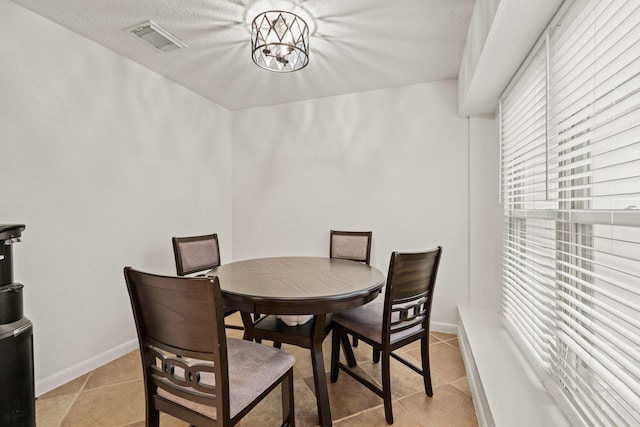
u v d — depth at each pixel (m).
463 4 1.75
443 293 2.80
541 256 1.52
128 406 1.71
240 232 3.62
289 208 3.39
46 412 1.66
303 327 1.72
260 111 3.51
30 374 1.34
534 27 1.41
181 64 2.50
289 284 1.61
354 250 2.71
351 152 3.12
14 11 1.74
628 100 0.88
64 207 1.99
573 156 1.20
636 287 0.93
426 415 1.62
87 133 2.12
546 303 1.44
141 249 2.53
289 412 1.34
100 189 2.21
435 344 2.51
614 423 0.92
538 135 1.63
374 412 1.65
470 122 2.68
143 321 1.14
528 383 1.49
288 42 1.84
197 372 1.03
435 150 2.82
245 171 3.59
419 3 1.74
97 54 2.18
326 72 2.62
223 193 3.53
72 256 2.04
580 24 1.13
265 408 1.69
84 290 2.10
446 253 2.79
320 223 3.25
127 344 2.40
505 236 2.31
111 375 2.05
